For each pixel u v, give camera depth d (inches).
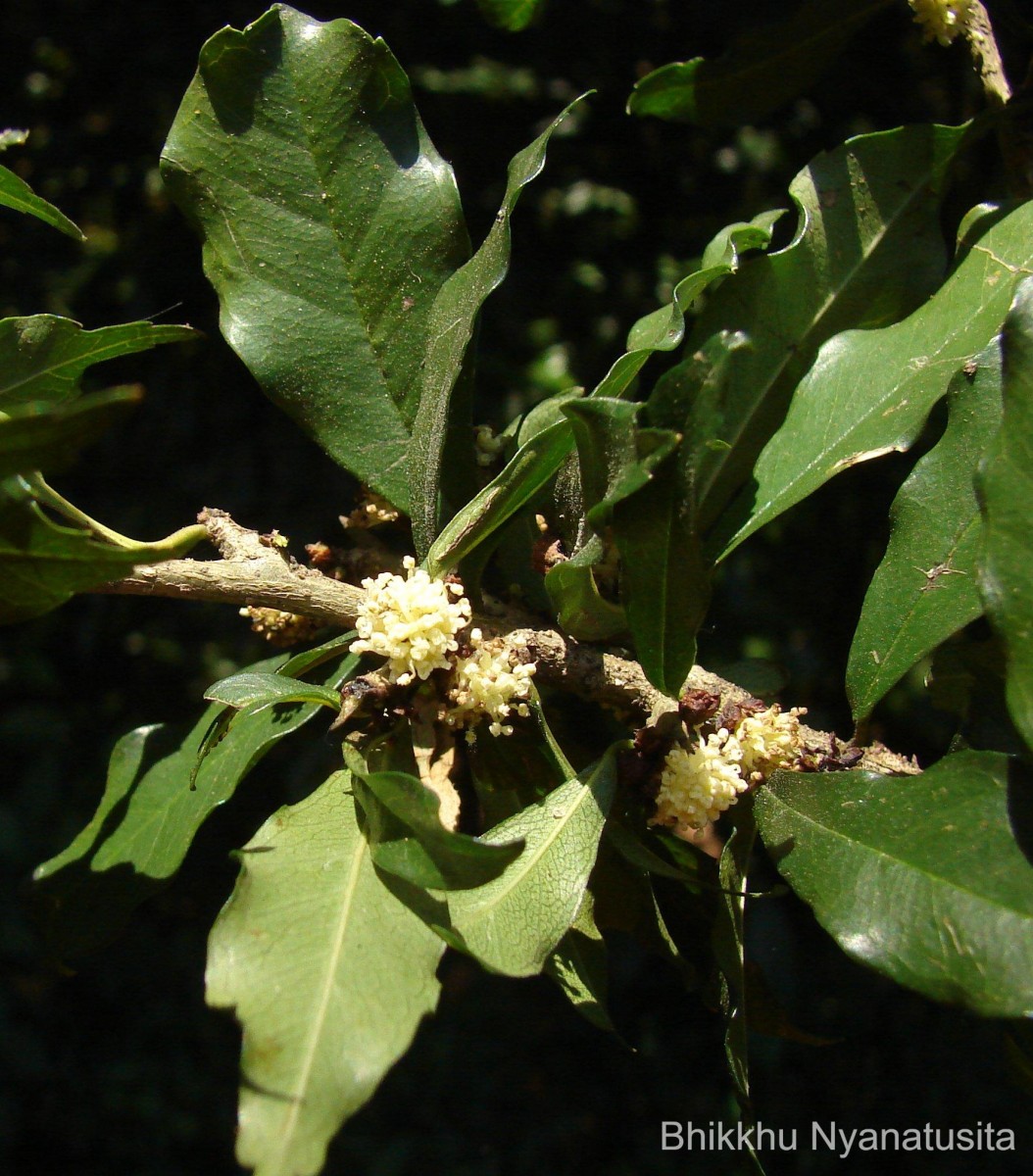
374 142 7.4
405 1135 23.2
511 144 22.6
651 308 23.0
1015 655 5.1
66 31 24.2
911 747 19.4
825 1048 22.3
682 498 5.6
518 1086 24.0
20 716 26.6
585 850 5.7
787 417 6.8
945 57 16.3
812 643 20.4
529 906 5.5
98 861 7.1
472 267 6.8
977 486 5.2
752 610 20.5
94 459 25.3
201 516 6.8
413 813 5.0
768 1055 22.7
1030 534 5.1
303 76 7.4
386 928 5.2
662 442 5.3
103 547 5.1
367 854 5.5
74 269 25.1
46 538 5.0
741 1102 6.0
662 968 24.1
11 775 26.2
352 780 5.7
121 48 24.2
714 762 6.1
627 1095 23.6
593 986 6.0
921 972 5.4
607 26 21.6
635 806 6.4
